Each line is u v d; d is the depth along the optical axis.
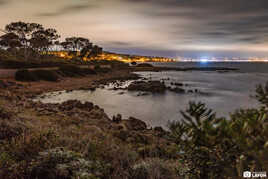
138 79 49.84
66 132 5.69
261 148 0.68
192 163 1.13
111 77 50.69
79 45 103.31
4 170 2.61
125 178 2.85
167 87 32.41
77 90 28.70
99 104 20.19
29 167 2.65
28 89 25.56
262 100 1.01
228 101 22.33
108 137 6.39
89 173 2.58
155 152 4.62
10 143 3.61
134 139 7.30
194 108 1.10
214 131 0.97
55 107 14.36
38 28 71.38
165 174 2.96
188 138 1.09
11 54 65.94
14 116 6.21
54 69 43.62
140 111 17.39
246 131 0.77
